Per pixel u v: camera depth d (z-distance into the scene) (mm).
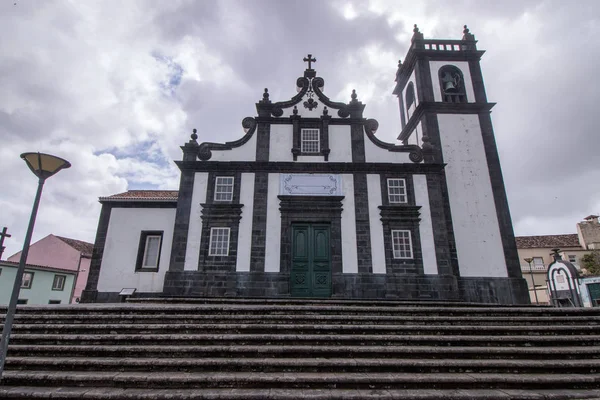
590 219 37656
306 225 14109
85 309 7848
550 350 6504
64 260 31562
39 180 5945
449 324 7793
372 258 13586
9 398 5113
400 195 14586
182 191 14320
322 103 15930
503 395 5250
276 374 5715
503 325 7750
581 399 5211
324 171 14688
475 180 15453
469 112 16547
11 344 6660
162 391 5273
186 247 13672
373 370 5938
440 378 5590
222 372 5820
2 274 23219
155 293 14195
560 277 16375
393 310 8289
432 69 17516
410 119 18016
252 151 15062
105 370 5863
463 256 14375
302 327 7176
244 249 13641
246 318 7629
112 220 15484
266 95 16031
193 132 15328
